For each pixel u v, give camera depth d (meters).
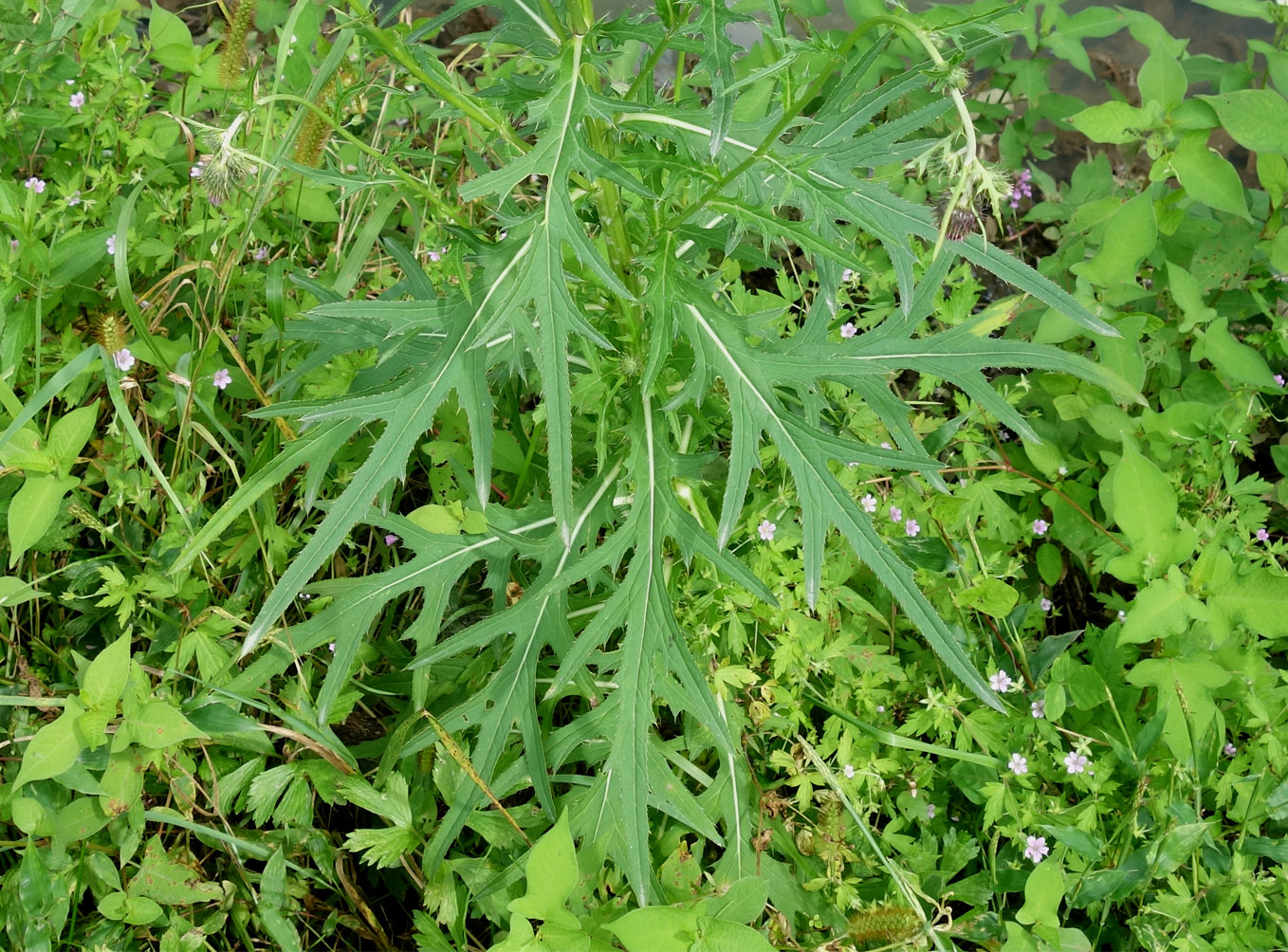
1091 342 1.11
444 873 0.82
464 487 0.88
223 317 1.02
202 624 0.87
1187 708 0.85
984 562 0.98
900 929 0.81
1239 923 0.82
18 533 0.80
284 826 0.86
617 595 0.77
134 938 0.83
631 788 0.75
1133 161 1.35
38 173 1.08
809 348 0.80
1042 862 0.79
